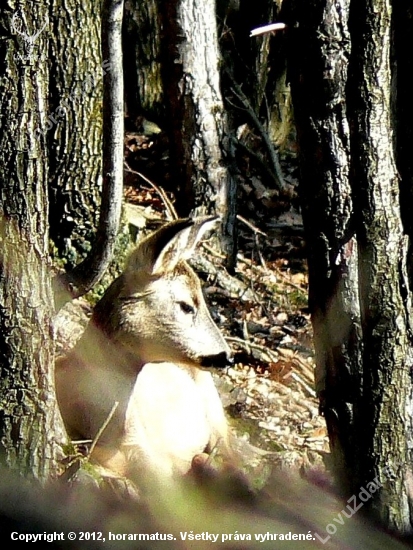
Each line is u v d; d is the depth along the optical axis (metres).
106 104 11.18
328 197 10.30
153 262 11.40
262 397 15.23
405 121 12.55
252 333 17.58
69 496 10.52
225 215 19.86
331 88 10.12
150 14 24.80
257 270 20.42
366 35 9.88
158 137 23.84
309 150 10.33
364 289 10.18
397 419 10.36
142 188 22.09
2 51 9.68
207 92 19.94
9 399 10.14
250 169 24.03
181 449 12.36
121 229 15.88
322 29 10.03
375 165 10.01
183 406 12.43
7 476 10.23
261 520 11.33
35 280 10.09
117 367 11.78
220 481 11.54
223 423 13.01
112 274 15.60
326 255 10.38
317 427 14.57
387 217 10.09
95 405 11.81
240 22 25.34
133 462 11.85
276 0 24.86
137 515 11.05
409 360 10.34
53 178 15.62
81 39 15.36
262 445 13.80
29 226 10.00
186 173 20.00
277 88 25.41
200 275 18.73
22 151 9.85
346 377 10.46
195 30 19.73
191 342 11.67
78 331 14.11
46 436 10.36
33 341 10.13
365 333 10.24
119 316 11.68
